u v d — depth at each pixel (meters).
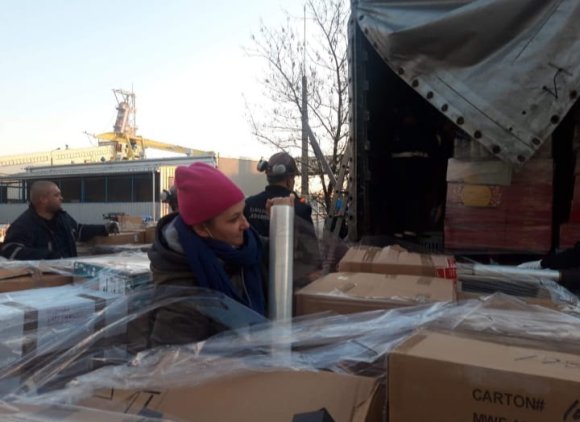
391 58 3.12
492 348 1.06
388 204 4.38
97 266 2.22
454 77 2.96
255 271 1.70
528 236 3.22
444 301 1.58
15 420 1.06
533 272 2.12
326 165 8.25
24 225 3.62
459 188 3.37
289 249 1.63
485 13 2.87
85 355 1.47
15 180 36.06
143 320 1.54
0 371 1.43
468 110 2.90
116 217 6.56
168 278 1.57
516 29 2.85
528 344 1.10
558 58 2.76
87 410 1.10
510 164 2.80
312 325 1.41
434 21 2.96
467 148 3.38
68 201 33.94
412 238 4.30
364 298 1.62
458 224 3.36
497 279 2.10
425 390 0.97
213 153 27.73
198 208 1.55
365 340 1.29
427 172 4.38
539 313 1.38
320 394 1.09
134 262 2.38
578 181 3.25
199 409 1.09
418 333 1.19
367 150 3.74
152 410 1.10
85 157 50.72
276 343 1.32
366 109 3.72
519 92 2.81
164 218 1.66
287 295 1.61
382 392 1.08
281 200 1.70
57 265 2.41
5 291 2.13
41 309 1.75
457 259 2.71
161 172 29.72
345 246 2.58
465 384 0.94
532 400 0.90
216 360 1.25
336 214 4.20
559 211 3.46
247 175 28.69
